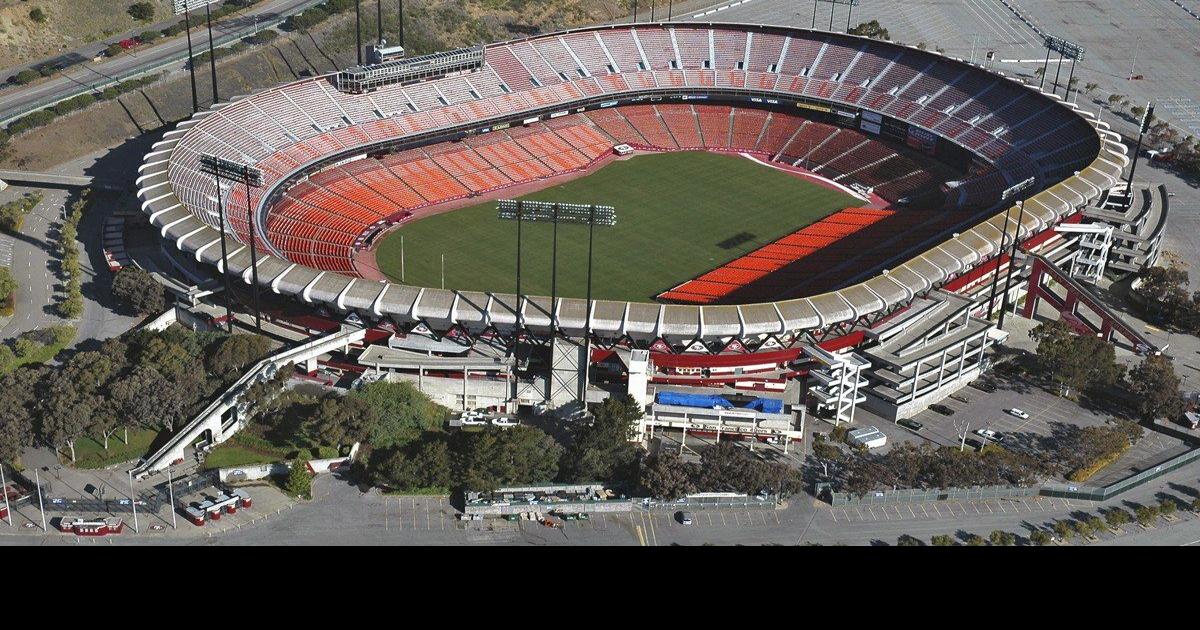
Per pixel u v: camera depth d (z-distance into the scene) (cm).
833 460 14512
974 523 13550
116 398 13950
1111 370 16100
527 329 15800
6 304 17462
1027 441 15225
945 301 17100
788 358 15950
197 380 14438
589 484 13712
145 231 19788
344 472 14000
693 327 15388
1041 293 18150
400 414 14575
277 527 12925
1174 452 15138
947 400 16138
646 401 15188
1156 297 18588
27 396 14088
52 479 13562
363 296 15812
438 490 13688
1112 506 13950
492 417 15250
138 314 17425
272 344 16075
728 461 13712
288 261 16812
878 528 13388
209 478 13575
